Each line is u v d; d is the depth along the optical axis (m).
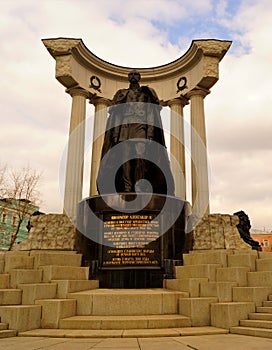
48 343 6.34
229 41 21.89
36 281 9.59
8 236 38.53
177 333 7.22
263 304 8.58
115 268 11.08
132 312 8.61
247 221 18.64
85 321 7.81
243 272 9.62
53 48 21.88
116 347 5.91
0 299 8.20
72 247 16.47
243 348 5.81
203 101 22.77
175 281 10.05
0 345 6.14
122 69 24.89
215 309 8.17
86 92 23.03
